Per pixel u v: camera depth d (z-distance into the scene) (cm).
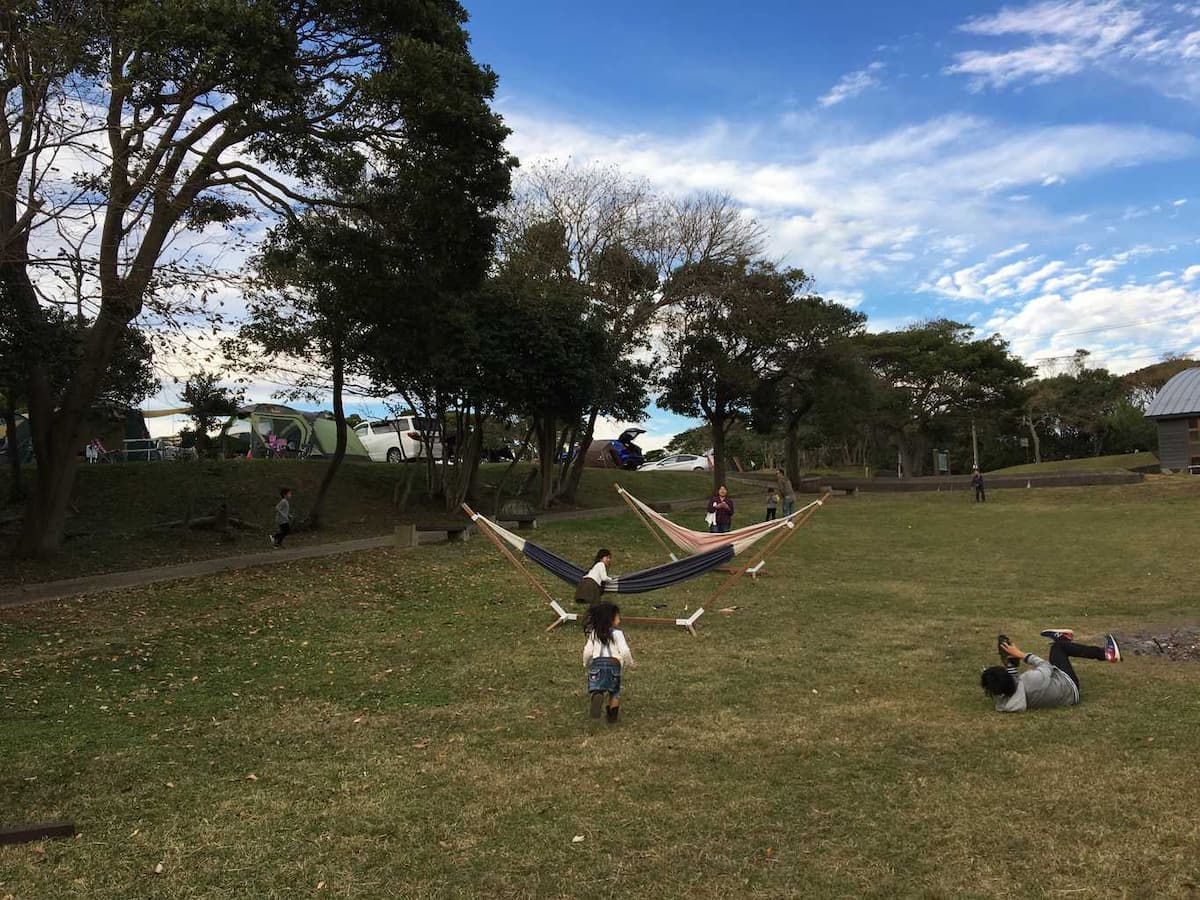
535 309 2381
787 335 3488
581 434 3188
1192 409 3562
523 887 400
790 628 1057
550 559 1122
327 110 1428
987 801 482
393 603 1264
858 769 543
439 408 2409
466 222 1554
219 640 1021
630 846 440
